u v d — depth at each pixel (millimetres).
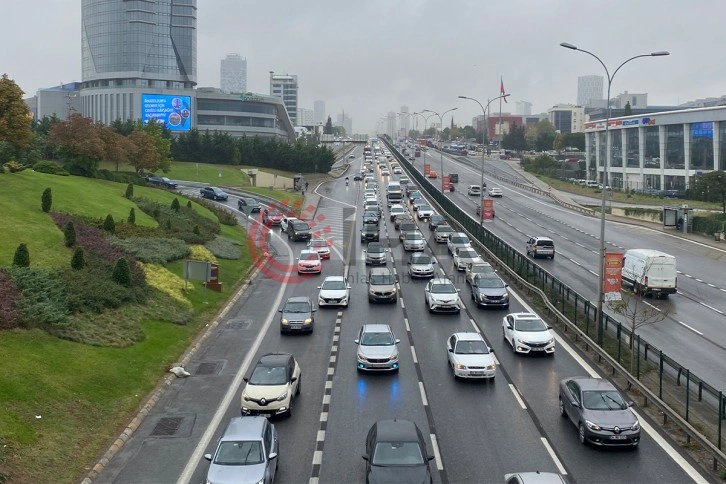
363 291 44344
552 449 19891
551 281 41594
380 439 17266
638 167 125750
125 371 25594
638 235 70750
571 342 32156
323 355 29969
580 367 28281
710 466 18719
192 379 26609
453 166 166375
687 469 18516
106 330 28641
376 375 27141
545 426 21734
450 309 37688
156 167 90812
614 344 31078
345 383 26109
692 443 20328
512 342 30797
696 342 33188
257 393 22266
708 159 107625
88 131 71125
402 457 16719
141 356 27578
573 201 106250
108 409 22391
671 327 36219
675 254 60062
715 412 22406
